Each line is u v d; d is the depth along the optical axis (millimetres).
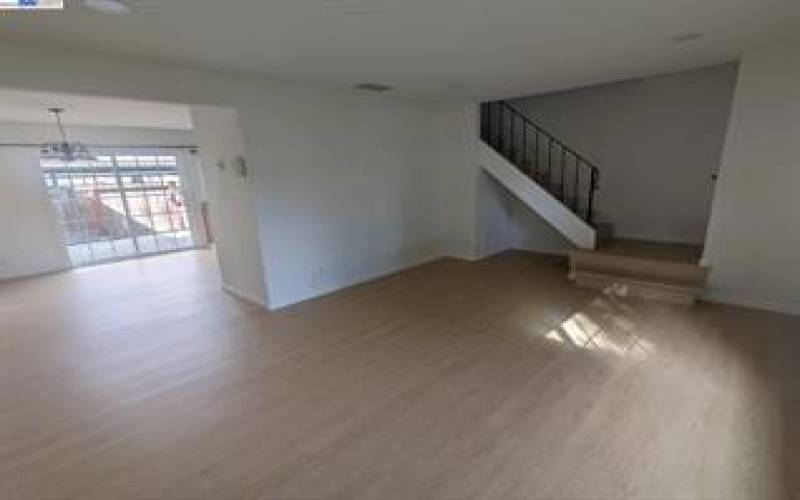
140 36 2652
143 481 2014
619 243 5410
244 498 1890
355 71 3846
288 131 4273
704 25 2762
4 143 6215
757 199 3701
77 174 7398
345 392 2754
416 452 2148
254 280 4555
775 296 3799
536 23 2627
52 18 2295
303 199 4527
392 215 5672
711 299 4164
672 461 2004
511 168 5590
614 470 1962
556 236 6574
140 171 8180
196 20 2406
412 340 3521
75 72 2945
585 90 5840
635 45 3176
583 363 3006
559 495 1828
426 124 6027
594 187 5574
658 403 2482
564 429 2275
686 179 5203
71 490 1972
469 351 3277
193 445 2275
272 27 2576
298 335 3719
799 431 2191
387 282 5305
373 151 5258
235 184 4309
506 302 4387
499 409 2492
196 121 4617
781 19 2676
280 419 2482
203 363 3252
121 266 7098
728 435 2176
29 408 2693
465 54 3322
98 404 2719
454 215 6324
